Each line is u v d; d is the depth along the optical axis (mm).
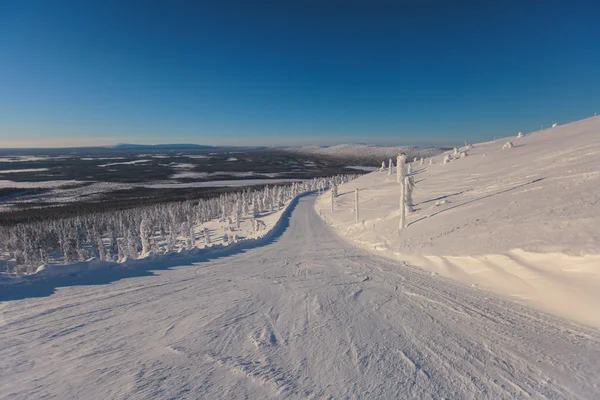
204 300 8883
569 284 8828
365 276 12703
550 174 23312
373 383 4809
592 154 25438
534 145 50438
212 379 4816
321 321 7477
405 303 9031
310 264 15461
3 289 8617
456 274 12594
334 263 15812
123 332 6496
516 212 15898
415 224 22375
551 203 15211
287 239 28219
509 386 4809
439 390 4664
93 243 51938
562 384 4895
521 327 7203
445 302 9148
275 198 84000
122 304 8211
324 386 4703
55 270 10062
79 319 7102
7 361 5195
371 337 6574
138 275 11500
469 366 5410
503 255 11750
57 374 4855
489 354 5871
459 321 7578
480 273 11766
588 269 8828
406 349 6027
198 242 49656
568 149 33750
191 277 11680
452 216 20594
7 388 4469
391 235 22203
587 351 6000
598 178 16500
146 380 4734
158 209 76688
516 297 9477
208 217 76500
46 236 53188
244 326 7027
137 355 5535
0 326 6590
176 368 5117
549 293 8922
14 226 60281
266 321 7395
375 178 84188
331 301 9148
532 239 11828
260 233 34188
